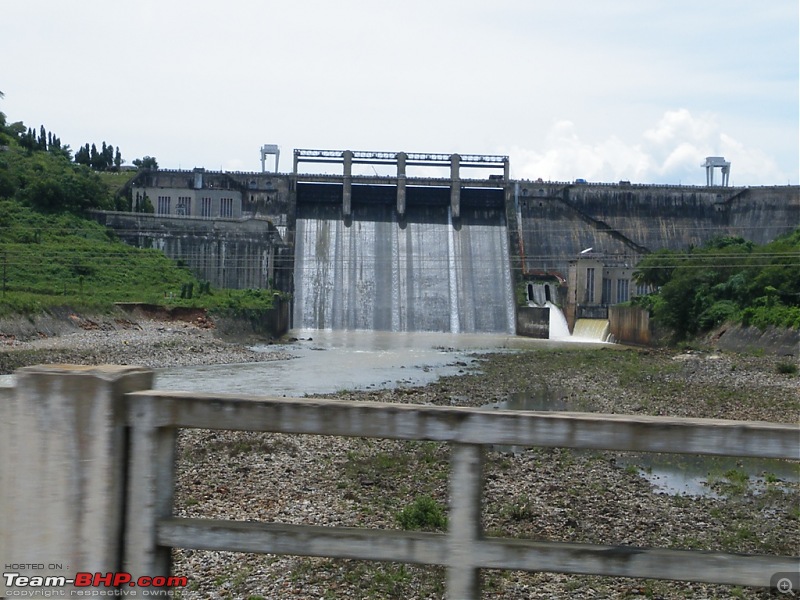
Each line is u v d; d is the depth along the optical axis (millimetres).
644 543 20641
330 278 140500
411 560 6414
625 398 53969
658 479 28766
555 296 142625
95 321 87188
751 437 5984
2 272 101062
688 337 100750
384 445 33156
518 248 145500
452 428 6301
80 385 6520
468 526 6316
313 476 27469
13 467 6598
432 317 138125
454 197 147750
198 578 16875
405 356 90125
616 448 6148
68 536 6531
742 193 160250
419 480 26953
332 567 17625
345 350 98562
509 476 28250
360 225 146750
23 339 73750
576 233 151000
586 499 25391
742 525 22609
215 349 86562
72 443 6539
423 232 147000
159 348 80188
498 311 139875
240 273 130625
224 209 148750
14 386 6617
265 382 61812
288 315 131375
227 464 28781
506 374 69938
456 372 72062
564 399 53469
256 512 22672
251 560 18016
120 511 6574
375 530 6602
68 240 117500
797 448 5918
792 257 93875
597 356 88750
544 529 21906
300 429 6438
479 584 6391
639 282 120875
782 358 76750
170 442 6703
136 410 6578
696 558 6148
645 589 16766
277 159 178500
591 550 6230
